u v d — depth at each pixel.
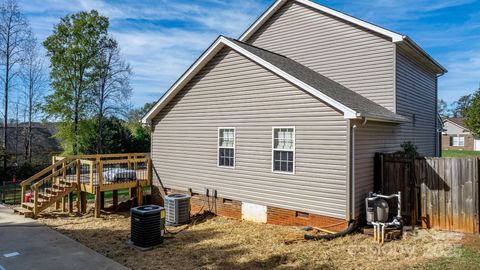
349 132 9.14
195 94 13.00
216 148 12.30
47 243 8.87
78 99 27.89
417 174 9.69
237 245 8.77
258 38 16.31
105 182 13.41
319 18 14.41
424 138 16.33
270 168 10.83
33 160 31.44
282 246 8.52
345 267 6.96
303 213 10.16
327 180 9.58
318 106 9.74
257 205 11.16
